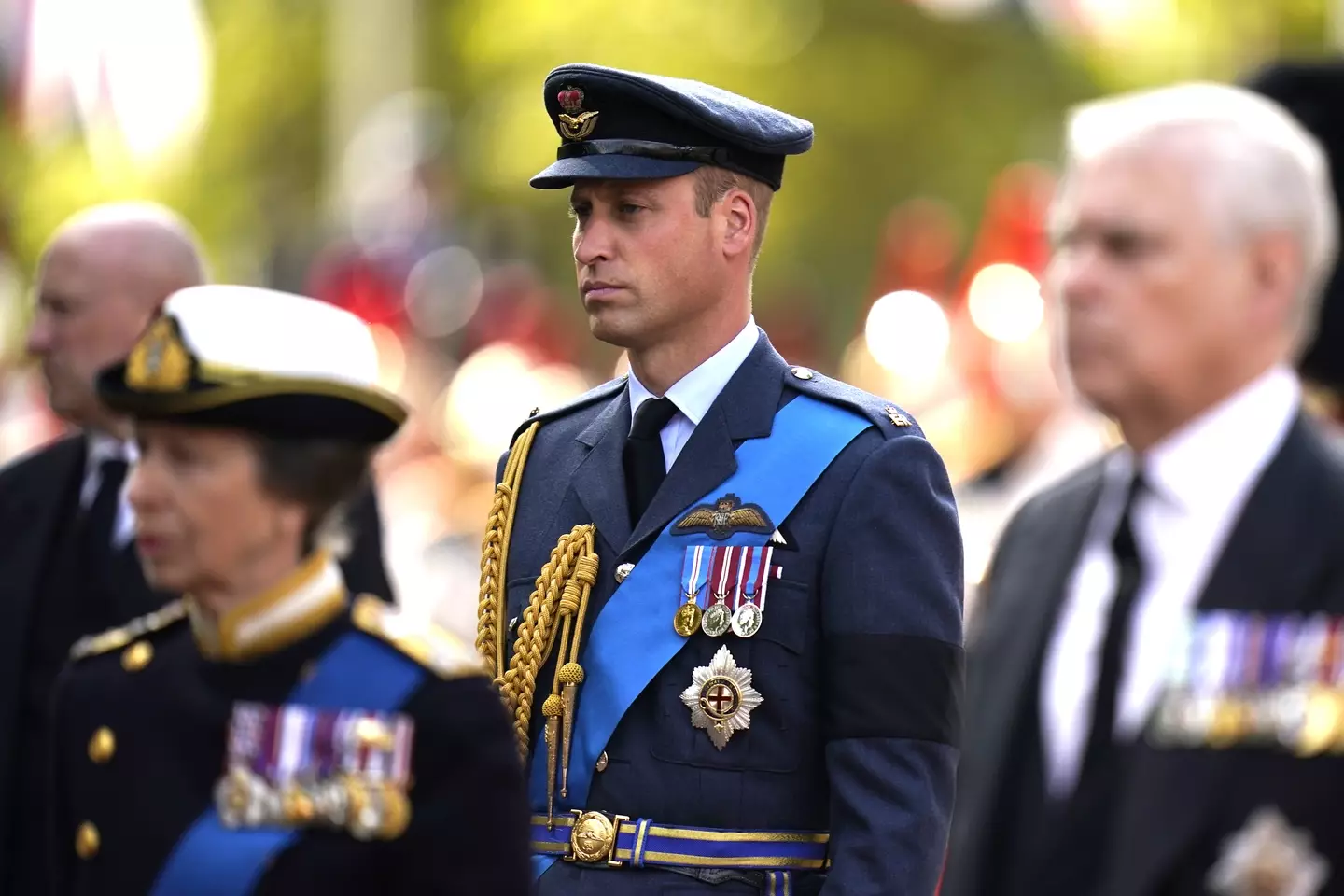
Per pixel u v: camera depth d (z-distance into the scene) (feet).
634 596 47.03
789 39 254.06
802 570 46.47
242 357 37.42
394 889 37.06
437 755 37.32
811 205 252.83
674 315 47.50
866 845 44.78
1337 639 37.11
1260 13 255.09
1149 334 40.22
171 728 38.14
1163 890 37.06
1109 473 42.91
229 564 37.96
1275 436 39.86
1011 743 41.39
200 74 188.24
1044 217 121.70
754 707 46.03
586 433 50.06
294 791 37.09
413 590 119.14
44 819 60.44
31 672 61.16
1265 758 36.91
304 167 291.58
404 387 155.02
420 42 277.03
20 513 62.54
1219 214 40.01
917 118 253.85
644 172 46.62
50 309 63.31
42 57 179.32
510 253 216.33
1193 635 38.14
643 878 45.78
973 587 93.71
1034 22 257.14
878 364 127.44
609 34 249.96
